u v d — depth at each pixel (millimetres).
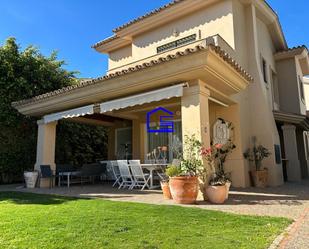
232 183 14047
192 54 9562
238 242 5078
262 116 15445
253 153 14750
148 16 17703
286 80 22094
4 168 18094
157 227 6090
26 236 5445
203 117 10469
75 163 22562
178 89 10539
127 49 21953
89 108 14031
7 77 18422
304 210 7984
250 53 16297
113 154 21922
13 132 18688
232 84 11844
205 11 16031
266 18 18766
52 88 20812
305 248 4820
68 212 7723
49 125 16969
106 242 5078
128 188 14297
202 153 9891
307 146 23875
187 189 9156
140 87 11953
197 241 5141
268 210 8016
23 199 10523
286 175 18141
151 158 17734
